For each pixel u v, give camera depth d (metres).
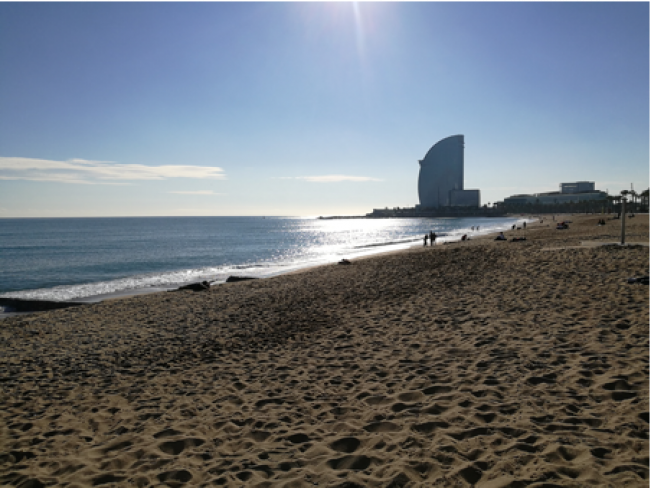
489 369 5.51
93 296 21.22
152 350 8.21
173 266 36.47
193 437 4.33
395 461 3.48
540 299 9.53
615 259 13.88
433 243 41.25
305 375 6.14
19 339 9.90
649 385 4.44
